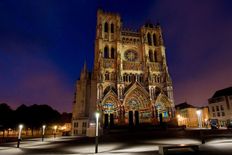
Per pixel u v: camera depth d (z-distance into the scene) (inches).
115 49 3029.0
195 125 3627.0
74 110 2812.5
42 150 851.4
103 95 2623.0
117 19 3253.0
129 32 3262.8
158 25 3476.9
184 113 3887.8
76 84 2930.6
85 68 2871.6
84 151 771.4
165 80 2923.2
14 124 2662.4
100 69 2691.9
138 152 671.1
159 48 3265.3
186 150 651.5
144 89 2716.5
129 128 2239.2
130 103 2667.3
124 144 988.6
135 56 3120.1
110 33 3139.8
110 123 2459.4
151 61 3149.6
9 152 800.9
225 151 624.7
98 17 3179.1
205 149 684.1
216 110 3179.1
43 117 3014.3
